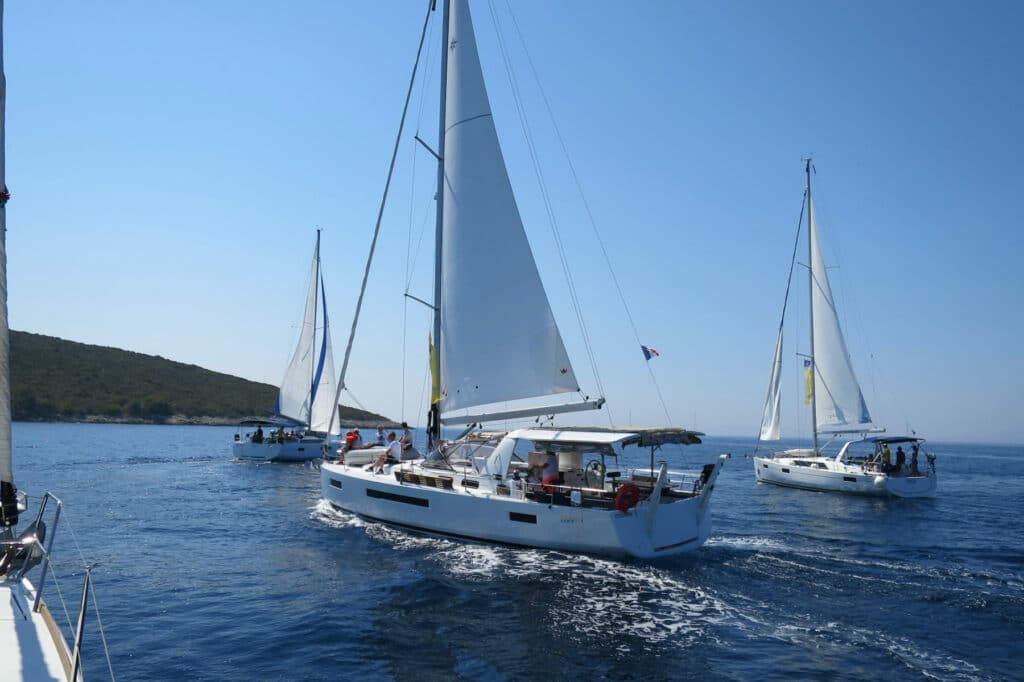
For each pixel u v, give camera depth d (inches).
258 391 4576.8
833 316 1250.6
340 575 469.7
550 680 296.5
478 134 633.6
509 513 532.1
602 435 500.1
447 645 338.0
